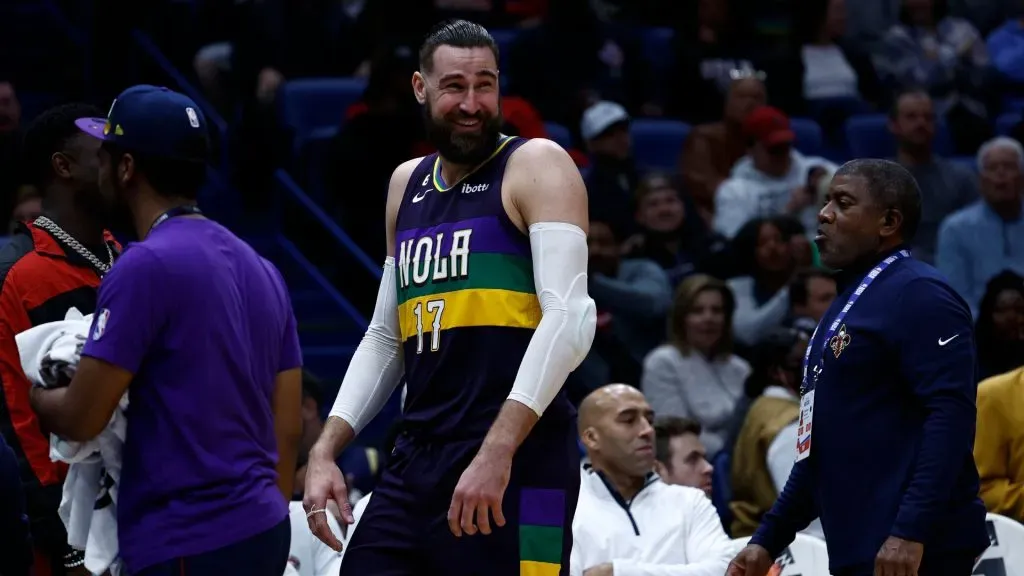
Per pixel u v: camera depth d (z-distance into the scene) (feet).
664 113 102.17
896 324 34.71
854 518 34.81
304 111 92.43
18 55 99.40
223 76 97.60
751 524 54.90
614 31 102.37
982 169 79.36
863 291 35.76
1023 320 63.31
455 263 32.27
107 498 31.58
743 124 89.40
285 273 85.10
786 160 84.48
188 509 29.96
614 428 48.11
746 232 74.33
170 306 30.07
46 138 38.50
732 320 67.77
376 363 34.65
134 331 29.71
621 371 69.05
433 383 32.45
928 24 112.57
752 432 55.47
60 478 38.32
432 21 98.17
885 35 110.83
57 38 101.86
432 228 32.89
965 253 79.15
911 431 34.76
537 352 30.66
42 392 30.81
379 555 32.60
